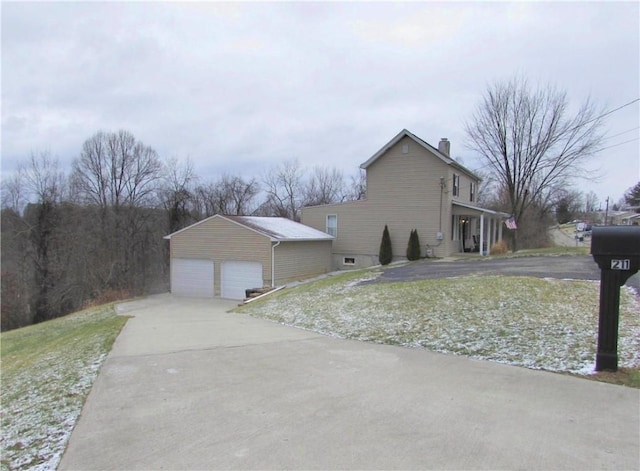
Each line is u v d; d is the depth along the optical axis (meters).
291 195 50.25
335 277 18.88
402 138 23.94
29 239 30.50
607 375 5.17
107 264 31.20
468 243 27.84
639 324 7.08
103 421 4.29
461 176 25.81
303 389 5.05
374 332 8.20
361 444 3.53
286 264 22.08
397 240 24.22
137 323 12.23
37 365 8.62
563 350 6.17
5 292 29.03
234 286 22.17
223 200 43.03
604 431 3.72
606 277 5.23
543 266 15.22
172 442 3.72
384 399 4.62
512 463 3.16
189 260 23.42
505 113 27.80
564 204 48.53
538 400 4.48
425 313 9.02
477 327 7.70
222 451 3.50
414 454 3.33
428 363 6.04
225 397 4.86
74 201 33.78
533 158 27.62
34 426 4.55
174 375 5.88
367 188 25.05
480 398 4.58
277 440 3.67
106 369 6.38
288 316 11.03
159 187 37.84
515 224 26.45
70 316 20.92
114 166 36.88
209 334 9.11
